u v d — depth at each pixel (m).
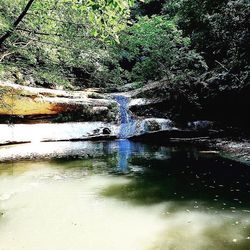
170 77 18.70
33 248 4.59
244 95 14.15
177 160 11.03
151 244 4.69
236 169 9.34
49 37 8.50
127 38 17.84
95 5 4.36
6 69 10.41
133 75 23.58
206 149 13.17
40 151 13.27
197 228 5.22
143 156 12.03
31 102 16.03
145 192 7.29
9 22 6.64
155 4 30.31
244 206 6.22
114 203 6.55
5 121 16.03
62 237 4.96
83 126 17.77
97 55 11.56
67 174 9.15
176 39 19.25
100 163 10.80
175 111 17.98
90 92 21.23
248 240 4.74
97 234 5.06
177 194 7.09
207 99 16.33
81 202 6.63
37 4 7.23
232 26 12.92
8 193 7.27
